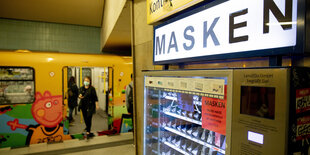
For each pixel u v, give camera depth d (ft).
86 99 17.21
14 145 14.87
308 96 2.59
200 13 3.81
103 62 17.84
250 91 2.71
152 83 5.13
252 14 2.88
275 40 2.63
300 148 2.52
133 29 8.31
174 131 4.92
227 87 3.02
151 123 5.49
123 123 18.57
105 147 15.47
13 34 20.99
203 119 3.67
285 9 2.52
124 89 18.65
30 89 15.23
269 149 2.50
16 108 14.85
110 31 14.69
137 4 7.84
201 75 3.53
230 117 2.97
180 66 5.42
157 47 5.41
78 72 24.21
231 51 3.20
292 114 2.39
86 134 17.08
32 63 15.29
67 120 16.58
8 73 14.58
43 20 21.81
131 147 15.55
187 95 4.58
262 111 2.57
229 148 3.00
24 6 18.97
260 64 3.30
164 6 5.07
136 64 8.12
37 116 15.46
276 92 2.43
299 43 2.39
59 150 14.67
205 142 4.04
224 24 3.31
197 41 3.92
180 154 5.12
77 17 21.76
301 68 2.49
